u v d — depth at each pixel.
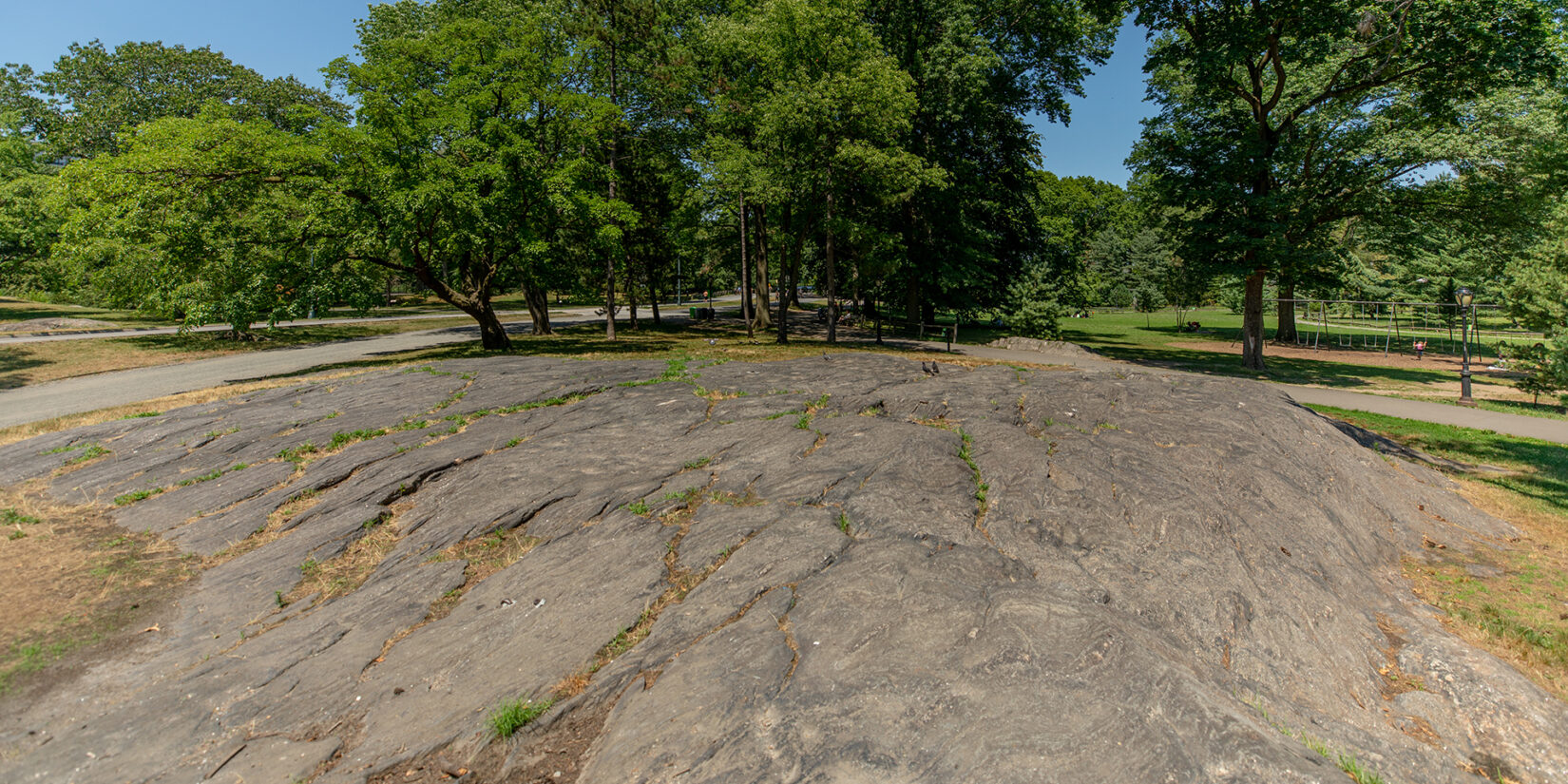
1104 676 3.46
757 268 32.97
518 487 7.07
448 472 7.74
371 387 11.72
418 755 3.48
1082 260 61.31
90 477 7.86
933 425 8.68
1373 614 5.67
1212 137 21.45
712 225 34.16
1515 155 19.81
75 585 5.55
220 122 15.75
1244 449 7.65
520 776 3.32
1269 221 19.91
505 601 5.04
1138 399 9.62
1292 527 6.37
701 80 23.91
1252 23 18.70
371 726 3.76
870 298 35.78
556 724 3.63
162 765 3.48
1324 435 9.08
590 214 21.52
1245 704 3.79
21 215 28.70
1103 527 5.80
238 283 16.28
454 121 18.81
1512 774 3.87
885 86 18.95
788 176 21.08
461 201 17.47
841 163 20.34
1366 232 25.61
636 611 4.68
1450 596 6.21
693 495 6.80
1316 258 19.94
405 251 18.95
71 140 33.06
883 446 7.59
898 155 20.23
